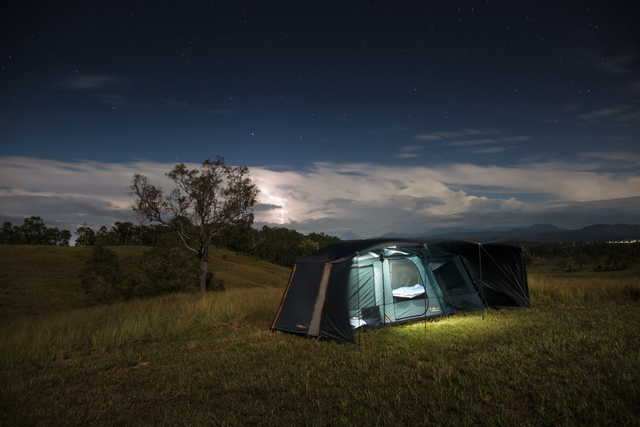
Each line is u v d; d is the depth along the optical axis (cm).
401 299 941
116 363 682
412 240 989
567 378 452
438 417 375
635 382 425
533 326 774
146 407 470
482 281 1097
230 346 752
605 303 1022
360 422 378
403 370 532
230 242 9000
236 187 3081
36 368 680
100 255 2841
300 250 10519
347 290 793
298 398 457
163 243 3622
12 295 3612
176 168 2950
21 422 440
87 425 428
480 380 468
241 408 437
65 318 1114
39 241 9094
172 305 1305
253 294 1539
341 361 605
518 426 348
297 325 841
